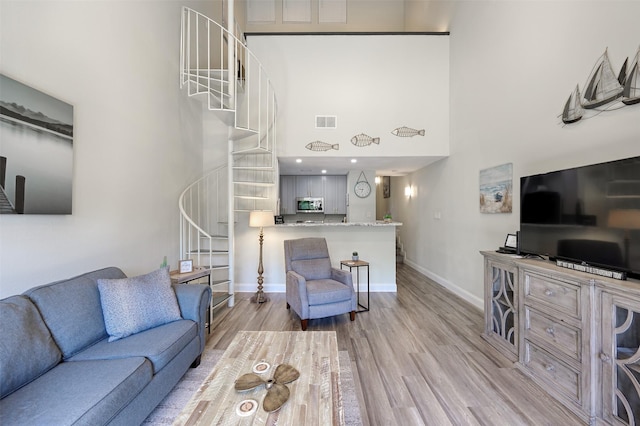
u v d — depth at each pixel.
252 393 1.34
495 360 2.36
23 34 1.75
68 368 1.51
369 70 4.43
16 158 1.69
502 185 3.14
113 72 2.53
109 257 2.49
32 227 1.82
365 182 6.23
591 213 1.79
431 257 5.17
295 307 3.20
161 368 1.72
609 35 2.01
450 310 3.54
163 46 3.37
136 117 2.86
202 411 1.22
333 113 4.43
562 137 2.41
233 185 3.96
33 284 1.83
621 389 1.53
